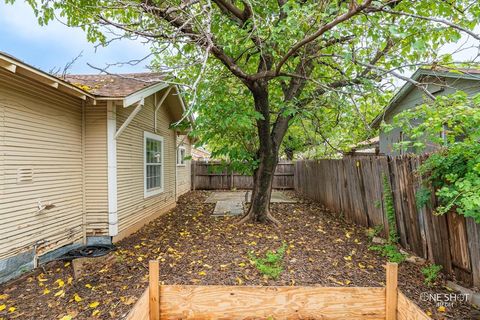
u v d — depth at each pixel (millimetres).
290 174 12859
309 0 3709
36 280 3232
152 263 1714
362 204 5492
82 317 2412
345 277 3148
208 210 7652
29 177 3551
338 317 1690
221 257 3783
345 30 3107
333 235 4891
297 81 5340
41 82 3428
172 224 6035
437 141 2916
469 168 2625
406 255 3709
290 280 3059
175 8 3426
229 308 1715
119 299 2701
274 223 5695
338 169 6734
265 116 5312
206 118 5121
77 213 4516
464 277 2922
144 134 6219
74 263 3605
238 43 4172
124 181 5207
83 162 4684
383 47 4090
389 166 4438
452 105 2711
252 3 4031
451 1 3439
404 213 4047
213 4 4723
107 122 4703
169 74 4086
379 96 4750
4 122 3201
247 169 5688
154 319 1704
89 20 4559
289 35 3615
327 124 6645
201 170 13266
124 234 5137
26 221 3504
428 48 3654
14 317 2445
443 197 2947
